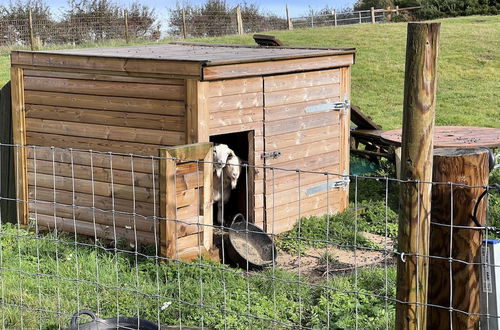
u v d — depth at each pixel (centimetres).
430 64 409
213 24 3322
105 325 516
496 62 2144
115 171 873
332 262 821
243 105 877
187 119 823
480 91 1902
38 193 935
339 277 748
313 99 966
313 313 627
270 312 625
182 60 815
